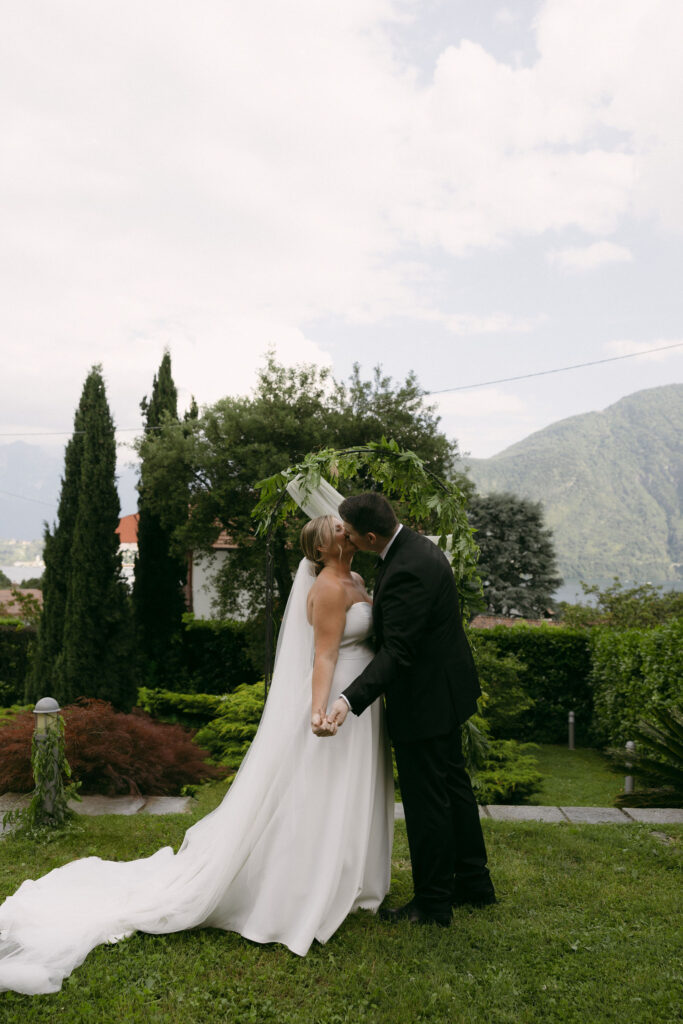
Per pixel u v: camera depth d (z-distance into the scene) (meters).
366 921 3.39
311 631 3.54
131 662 10.78
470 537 4.29
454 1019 2.63
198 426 14.94
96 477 10.60
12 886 3.78
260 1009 2.65
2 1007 2.64
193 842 3.71
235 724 9.87
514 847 4.63
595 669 12.80
